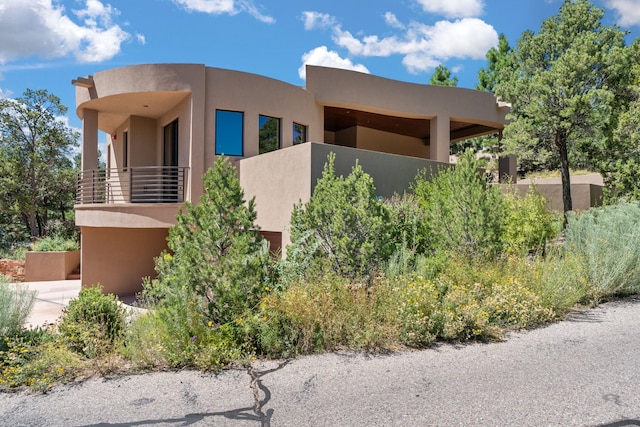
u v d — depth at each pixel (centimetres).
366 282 693
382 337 577
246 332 554
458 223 864
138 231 1586
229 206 660
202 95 1333
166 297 595
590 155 1598
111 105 1496
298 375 482
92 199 1493
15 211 2619
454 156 3381
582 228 1002
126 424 376
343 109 1759
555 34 2212
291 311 568
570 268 812
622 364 486
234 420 379
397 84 1716
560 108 1410
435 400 407
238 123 1399
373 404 402
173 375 495
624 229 918
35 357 525
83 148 1531
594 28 2200
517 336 611
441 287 668
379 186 1130
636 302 808
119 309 662
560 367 482
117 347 562
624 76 1417
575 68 1368
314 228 778
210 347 523
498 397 409
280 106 1467
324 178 826
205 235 629
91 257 1505
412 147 2375
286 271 701
